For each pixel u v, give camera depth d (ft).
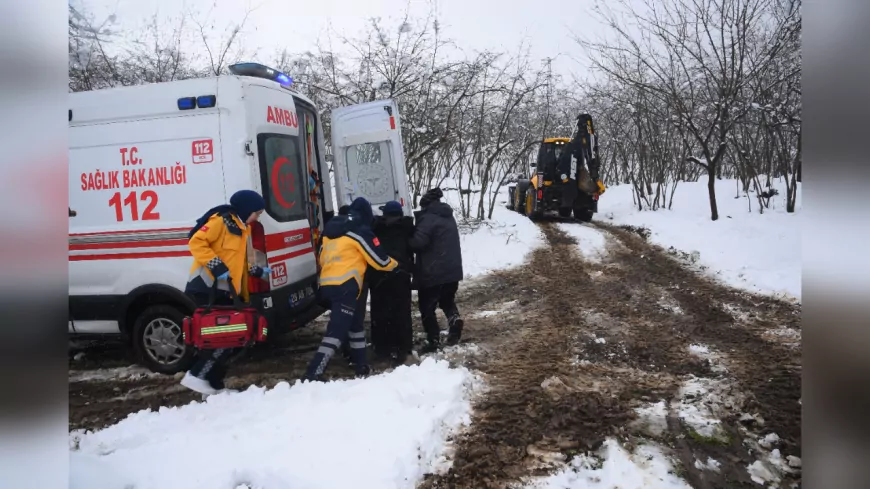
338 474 10.14
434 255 17.83
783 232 31.73
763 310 21.27
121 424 12.50
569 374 15.40
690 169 70.13
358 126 20.93
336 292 15.21
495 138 48.70
